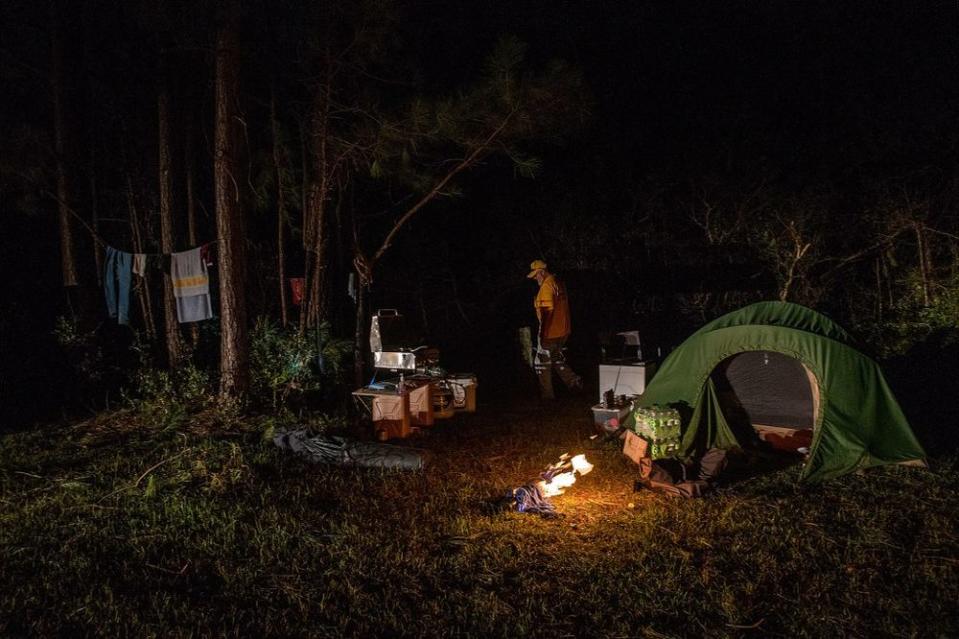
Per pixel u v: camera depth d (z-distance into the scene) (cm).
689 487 561
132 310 955
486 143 785
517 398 984
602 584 412
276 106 973
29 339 934
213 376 831
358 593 401
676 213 1378
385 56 833
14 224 993
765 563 435
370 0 761
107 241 1002
